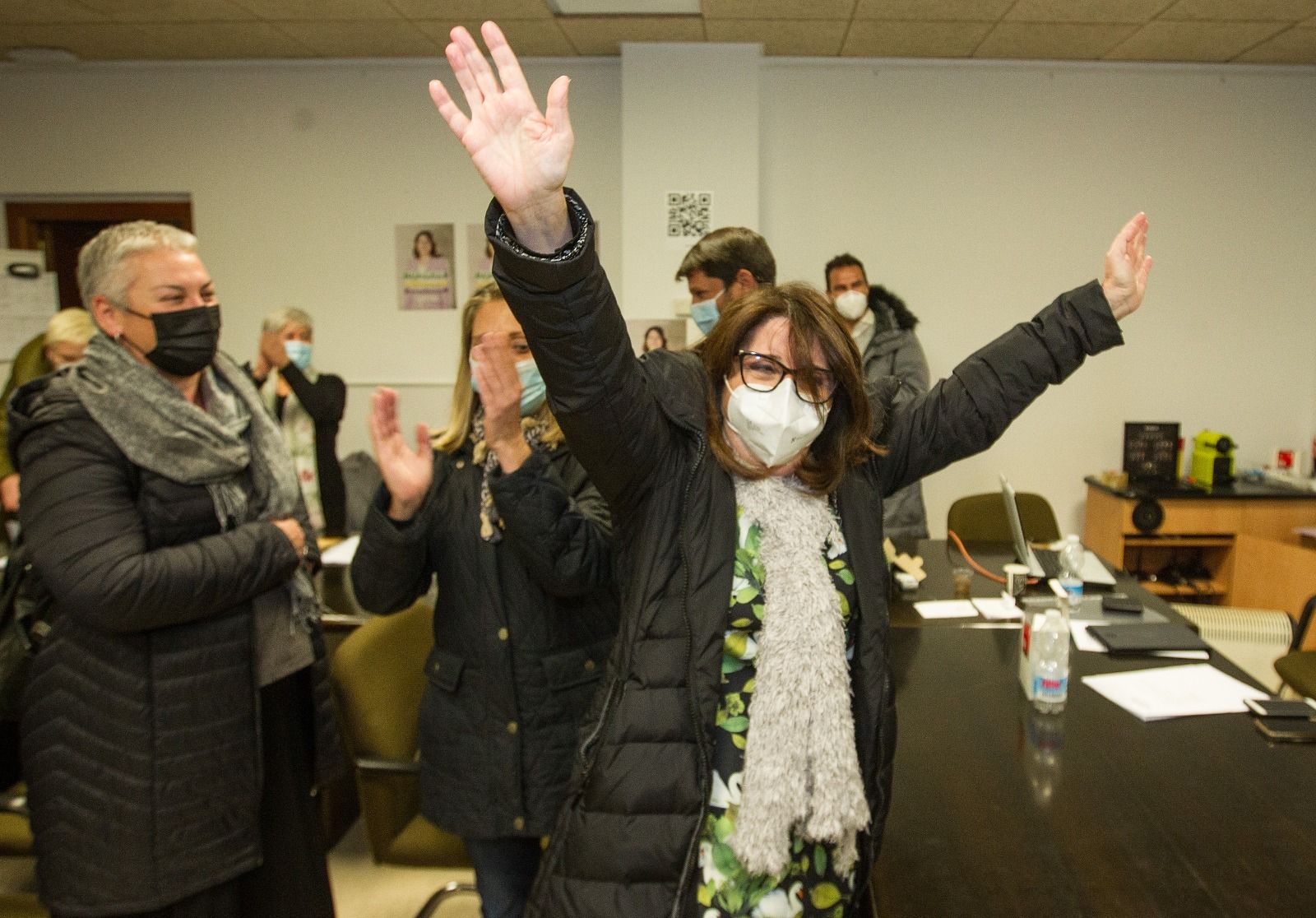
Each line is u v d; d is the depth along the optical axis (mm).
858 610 1097
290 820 1516
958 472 4352
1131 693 1635
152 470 1265
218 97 4242
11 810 1413
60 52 4020
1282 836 1172
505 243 825
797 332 1017
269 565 1324
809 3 3354
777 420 1008
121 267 1254
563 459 1424
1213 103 4105
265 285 4359
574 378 904
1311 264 4203
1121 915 1016
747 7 3398
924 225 4203
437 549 1400
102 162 4293
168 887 1270
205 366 1342
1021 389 1196
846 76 4117
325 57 4133
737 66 3912
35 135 4289
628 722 1008
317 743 1554
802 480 1112
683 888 992
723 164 3963
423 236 4289
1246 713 1562
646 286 4031
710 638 1008
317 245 4320
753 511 1068
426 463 1350
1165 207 4176
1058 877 1088
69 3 3393
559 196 826
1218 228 4188
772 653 1021
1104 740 1462
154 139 4273
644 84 3932
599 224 4223
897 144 4160
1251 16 3420
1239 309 4234
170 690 1266
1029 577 2426
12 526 3105
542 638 1360
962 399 1201
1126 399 4293
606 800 1011
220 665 1314
